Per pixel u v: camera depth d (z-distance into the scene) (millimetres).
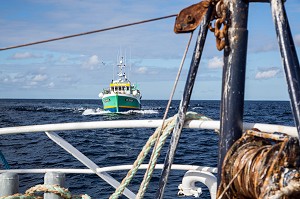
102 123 3078
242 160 1818
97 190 10883
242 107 2006
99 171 3545
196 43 2098
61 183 2801
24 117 57219
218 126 2459
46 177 2807
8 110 86125
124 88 57875
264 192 1631
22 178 11906
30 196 2703
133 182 11250
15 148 21203
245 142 1906
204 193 9117
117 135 30266
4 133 3383
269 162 1684
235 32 2008
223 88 2039
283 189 1588
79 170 3641
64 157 17531
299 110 1612
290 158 1642
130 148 22375
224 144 2004
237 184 1833
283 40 1728
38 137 26453
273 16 1794
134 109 57688
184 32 2168
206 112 69250
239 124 2000
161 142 2428
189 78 2117
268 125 2447
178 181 10992
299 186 1575
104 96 58031
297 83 1650
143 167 3639
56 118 54938
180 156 16969
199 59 2096
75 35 2609
